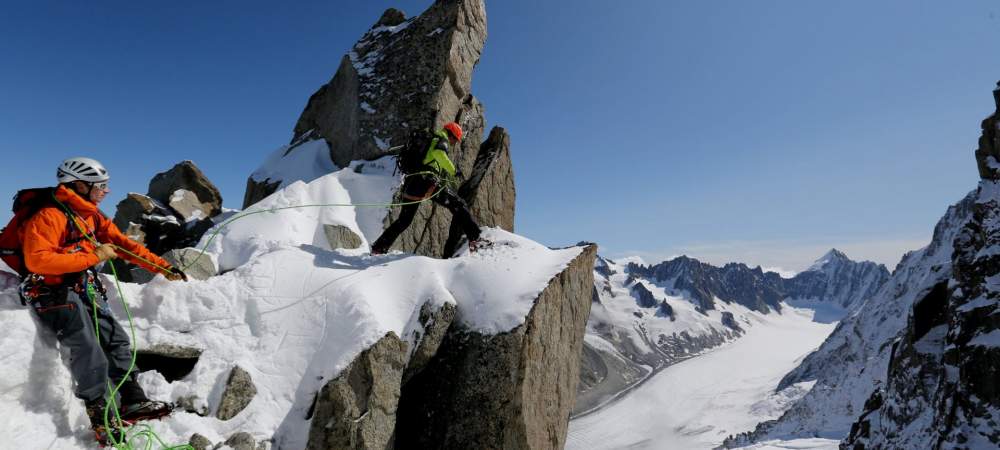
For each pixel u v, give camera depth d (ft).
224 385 15.20
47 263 11.72
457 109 38.68
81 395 12.27
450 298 19.83
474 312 19.80
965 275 92.48
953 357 88.94
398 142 36.27
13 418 11.59
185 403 14.60
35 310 12.65
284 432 15.16
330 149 41.24
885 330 604.49
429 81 37.40
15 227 12.59
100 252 13.15
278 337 17.10
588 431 650.84
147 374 14.82
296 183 30.71
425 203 31.73
